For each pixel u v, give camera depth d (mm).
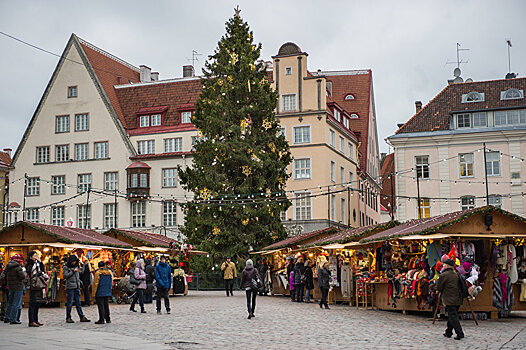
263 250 39875
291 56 59531
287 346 13148
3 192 67750
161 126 62719
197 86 64688
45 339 14023
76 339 14086
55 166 64250
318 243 29266
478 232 19688
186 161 60406
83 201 62938
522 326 17453
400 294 21078
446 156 50031
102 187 62594
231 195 44906
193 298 33469
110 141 62969
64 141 64375
